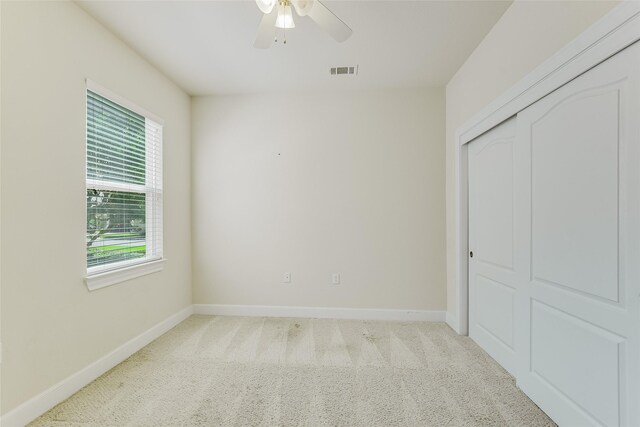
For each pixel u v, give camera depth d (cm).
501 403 175
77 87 190
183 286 320
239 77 294
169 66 272
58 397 175
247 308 333
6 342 150
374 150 323
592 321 134
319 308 327
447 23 212
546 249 163
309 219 329
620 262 121
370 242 323
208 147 337
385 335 276
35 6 164
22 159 158
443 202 317
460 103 278
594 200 133
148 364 222
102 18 204
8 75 151
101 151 215
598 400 131
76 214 189
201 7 195
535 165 172
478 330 255
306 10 158
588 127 135
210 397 182
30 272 161
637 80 114
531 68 174
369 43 237
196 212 338
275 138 332
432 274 318
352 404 175
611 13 122
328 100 327
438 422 160
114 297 221
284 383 197
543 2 163
